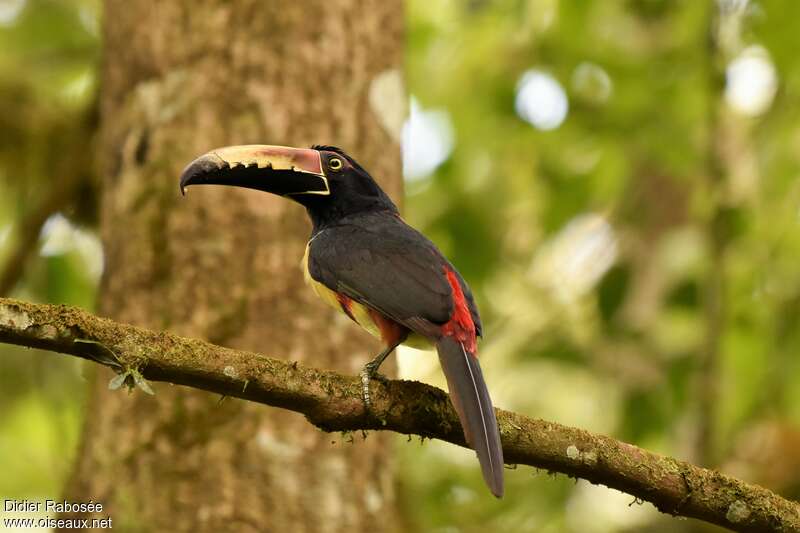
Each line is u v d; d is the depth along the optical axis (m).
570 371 13.95
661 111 14.34
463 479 13.95
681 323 13.97
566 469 7.00
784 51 13.40
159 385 9.16
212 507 8.92
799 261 13.98
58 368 12.84
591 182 14.85
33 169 13.22
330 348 9.48
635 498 7.21
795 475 13.44
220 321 9.37
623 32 15.45
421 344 8.38
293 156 9.14
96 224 12.84
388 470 9.60
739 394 13.69
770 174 14.04
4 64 13.60
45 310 6.19
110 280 9.72
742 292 13.80
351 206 9.23
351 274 8.23
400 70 10.61
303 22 10.09
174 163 9.73
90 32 14.92
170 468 9.00
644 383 13.66
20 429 14.60
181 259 9.51
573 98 14.68
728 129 15.38
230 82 9.91
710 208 13.50
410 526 10.55
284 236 9.59
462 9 15.48
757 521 6.97
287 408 6.82
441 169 15.22
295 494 9.03
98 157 12.55
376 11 10.48
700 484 6.99
